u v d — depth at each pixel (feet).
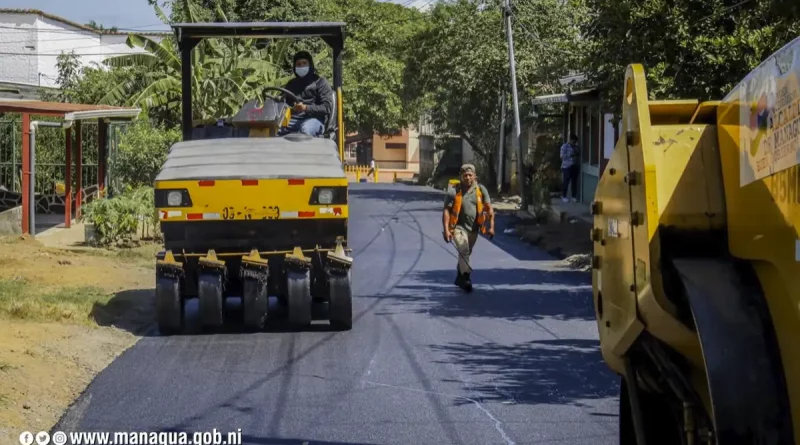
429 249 82.33
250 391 34.78
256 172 44.50
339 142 54.34
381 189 174.60
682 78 56.75
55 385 34.37
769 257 16.29
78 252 72.54
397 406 32.83
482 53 145.59
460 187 58.95
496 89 149.38
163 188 44.37
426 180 217.97
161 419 31.14
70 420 30.83
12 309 45.60
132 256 72.02
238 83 104.37
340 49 54.60
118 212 77.15
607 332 22.76
